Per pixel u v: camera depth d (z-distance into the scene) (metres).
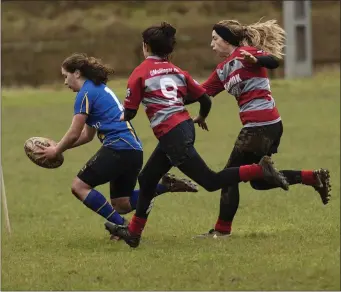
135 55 182.38
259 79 27.41
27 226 33.56
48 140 28.72
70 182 48.34
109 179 27.70
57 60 184.38
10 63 185.00
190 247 26.61
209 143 65.88
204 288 21.31
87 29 186.62
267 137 27.36
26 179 49.75
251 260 23.97
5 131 79.25
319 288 21.19
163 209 36.97
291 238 27.48
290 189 41.59
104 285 21.95
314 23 193.62
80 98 27.47
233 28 27.69
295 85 122.12
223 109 94.88
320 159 54.56
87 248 27.27
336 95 108.25
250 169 25.34
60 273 23.44
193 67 182.50
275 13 186.00
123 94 100.62
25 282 22.53
